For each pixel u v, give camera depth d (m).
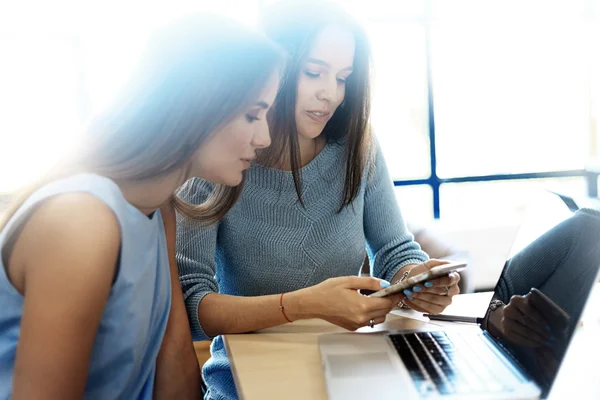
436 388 0.90
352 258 1.51
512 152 3.58
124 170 0.90
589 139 3.61
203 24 0.91
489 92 3.49
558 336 0.91
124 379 1.00
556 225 1.12
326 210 1.46
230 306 1.28
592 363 1.02
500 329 1.11
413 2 3.34
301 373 1.03
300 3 1.37
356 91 1.43
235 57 0.90
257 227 1.44
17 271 0.83
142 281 0.96
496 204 3.56
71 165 0.90
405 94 3.42
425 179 3.50
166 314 1.13
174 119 0.89
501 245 2.67
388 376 0.96
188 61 0.89
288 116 1.37
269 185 1.42
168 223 1.26
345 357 1.07
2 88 2.99
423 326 1.26
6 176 3.04
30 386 0.80
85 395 0.99
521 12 3.43
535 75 3.52
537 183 3.59
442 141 3.51
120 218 0.85
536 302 1.03
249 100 0.92
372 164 1.54
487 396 0.87
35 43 2.99
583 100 3.58
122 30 3.03
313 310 1.20
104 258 0.81
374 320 1.19
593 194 1.67
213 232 1.40
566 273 0.98
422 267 1.40
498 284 1.21
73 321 0.79
